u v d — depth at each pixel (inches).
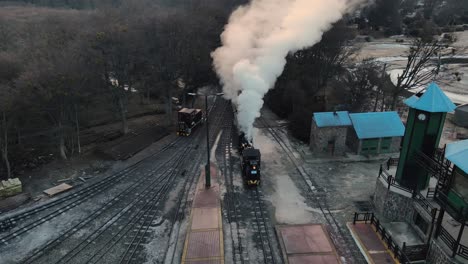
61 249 866.1
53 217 997.8
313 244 856.9
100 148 1422.2
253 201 1067.3
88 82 1424.7
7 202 1049.5
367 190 1122.7
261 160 1352.1
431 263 784.3
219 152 1434.5
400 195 922.7
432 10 4165.8
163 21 1899.6
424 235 854.5
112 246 876.6
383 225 929.5
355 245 866.1
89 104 1558.8
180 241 891.4
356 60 2672.2
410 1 4028.1
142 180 1206.3
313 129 1407.5
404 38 3440.0
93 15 2559.1
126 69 1630.2
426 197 887.1
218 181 1189.7
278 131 1672.0
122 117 1596.9
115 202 1072.2
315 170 1259.8
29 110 1238.9
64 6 4256.9
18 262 820.6
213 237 887.1
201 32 2139.5
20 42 2082.9
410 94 2039.9
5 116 1177.4
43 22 2498.8
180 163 1338.6
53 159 1365.7
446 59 2591.0
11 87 1237.7
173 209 1032.8
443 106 839.1
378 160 1327.5
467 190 698.8
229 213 1003.9
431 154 888.3
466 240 759.7
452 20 3924.7
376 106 1856.5
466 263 699.4
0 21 2491.4
